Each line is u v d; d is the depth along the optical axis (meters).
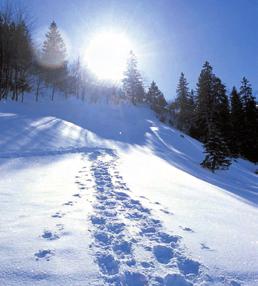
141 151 23.25
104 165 11.91
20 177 8.88
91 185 7.97
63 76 56.03
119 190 7.49
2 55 39.56
